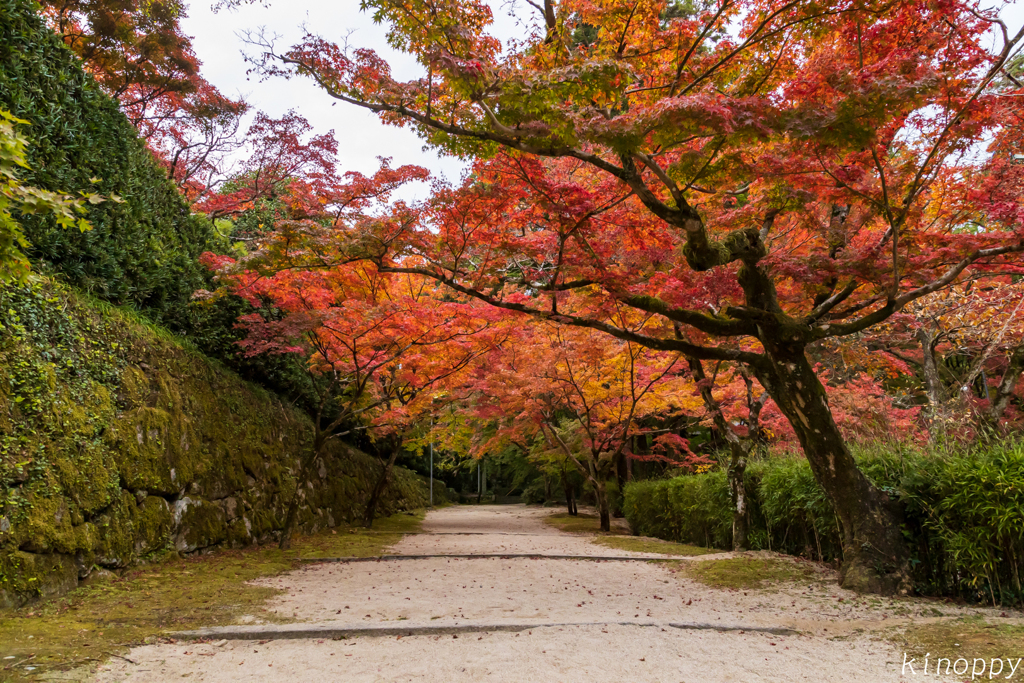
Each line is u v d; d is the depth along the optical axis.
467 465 30.86
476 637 4.79
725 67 6.18
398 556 9.50
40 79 7.39
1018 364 9.70
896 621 5.40
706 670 3.97
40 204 3.40
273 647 4.52
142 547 7.55
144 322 9.23
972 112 5.63
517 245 7.81
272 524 11.16
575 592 6.97
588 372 13.55
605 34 6.61
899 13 5.79
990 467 5.94
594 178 8.59
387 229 7.74
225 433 10.36
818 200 6.98
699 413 13.59
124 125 9.33
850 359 12.02
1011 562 5.77
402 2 5.30
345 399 16.14
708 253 6.55
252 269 8.10
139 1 12.09
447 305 10.64
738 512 9.84
